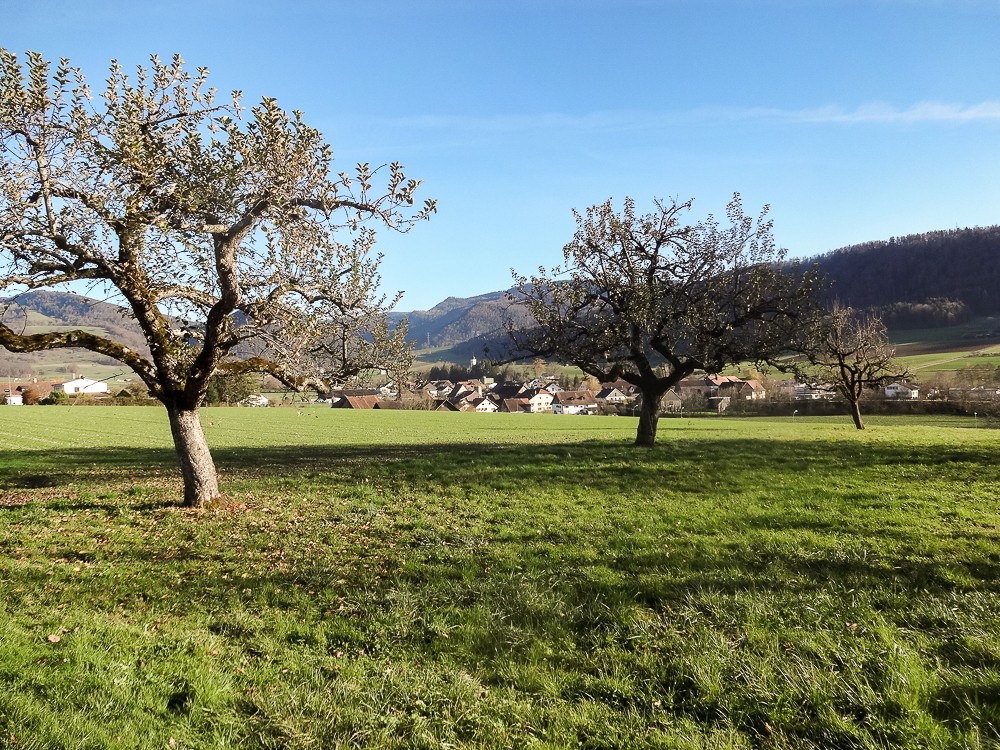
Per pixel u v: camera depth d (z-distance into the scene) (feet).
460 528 42.19
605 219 93.04
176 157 40.78
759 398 287.89
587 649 23.24
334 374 50.65
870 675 20.03
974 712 17.71
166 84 44.09
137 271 43.52
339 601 28.73
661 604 27.04
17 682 19.38
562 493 53.83
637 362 93.30
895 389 283.18
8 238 37.42
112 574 32.78
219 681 20.27
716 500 48.93
